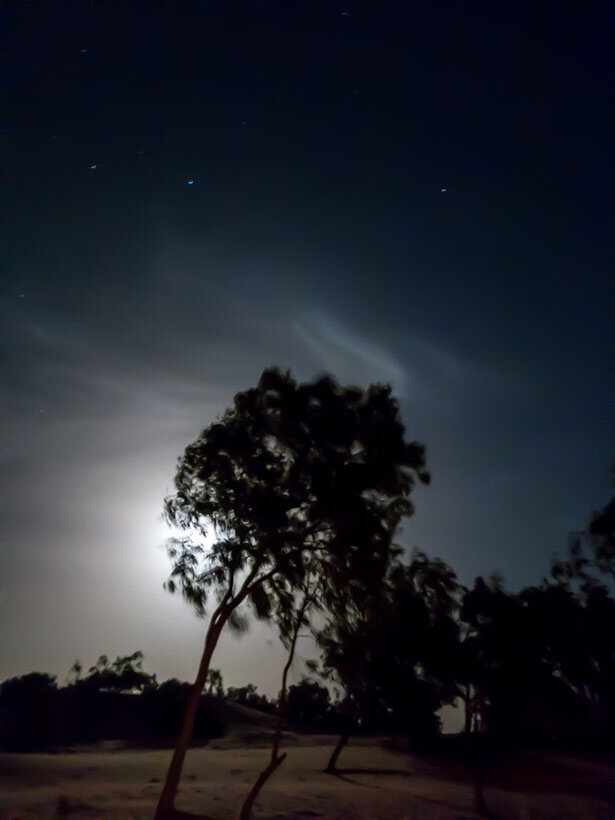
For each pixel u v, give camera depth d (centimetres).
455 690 2975
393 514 2253
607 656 3716
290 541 2172
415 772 4075
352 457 2223
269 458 2225
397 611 2547
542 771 3809
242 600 2186
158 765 4019
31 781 2906
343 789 3228
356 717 4375
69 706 7106
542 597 3441
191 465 2306
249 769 4131
